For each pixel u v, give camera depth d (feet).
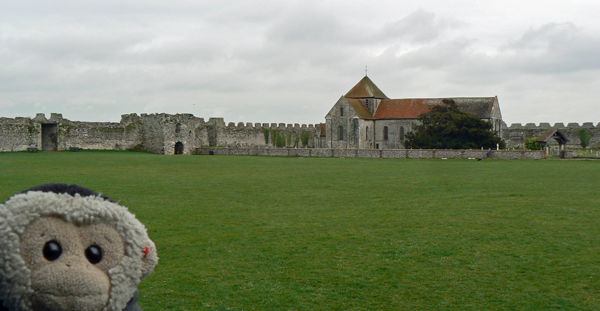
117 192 67.92
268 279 29.99
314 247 37.47
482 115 267.80
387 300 26.66
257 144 300.81
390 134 288.30
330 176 97.71
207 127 271.69
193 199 61.98
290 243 38.70
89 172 100.89
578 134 305.94
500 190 72.90
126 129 235.20
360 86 303.89
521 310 25.14
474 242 39.06
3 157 157.28
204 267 32.22
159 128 228.22
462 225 45.73
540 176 97.91
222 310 25.12
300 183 82.94
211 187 75.61
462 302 26.30
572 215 50.80
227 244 38.19
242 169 117.08
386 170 115.96
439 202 60.29
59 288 9.78
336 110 286.46
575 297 26.86
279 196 65.57
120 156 179.32
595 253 35.60
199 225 45.24
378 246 37.86
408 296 27.22
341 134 286.46
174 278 29.96
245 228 44.11
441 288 28.45
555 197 64.75
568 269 31.83
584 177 95.25
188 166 126.62
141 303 25.88
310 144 338.75
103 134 229.45
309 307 25.63
